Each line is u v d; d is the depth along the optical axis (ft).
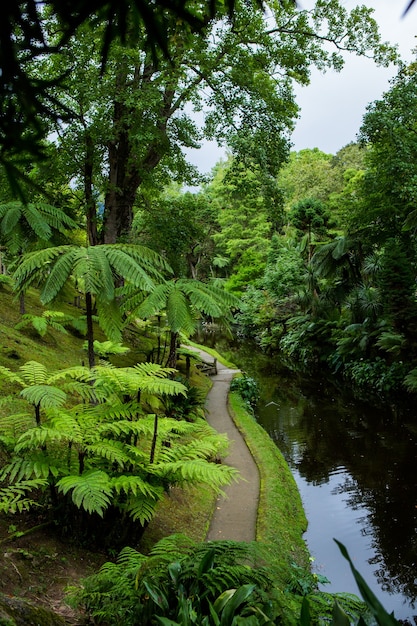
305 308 75.97
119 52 25.27
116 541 13.28
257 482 24.54
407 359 48.34
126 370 15.23
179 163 39.83
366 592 2.16
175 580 8.19
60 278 12.89
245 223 117.39
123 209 39.32
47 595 10.01
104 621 8.77
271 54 37.52
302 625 4.88
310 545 20.76
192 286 19.07
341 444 34.30
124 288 19.34
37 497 13.83
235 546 10.10
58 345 33.30
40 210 13.62
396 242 53.21
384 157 53.16
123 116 31.24
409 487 26.58
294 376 60.13
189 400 31.48
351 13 36.68
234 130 37.83
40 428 12.12
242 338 96.84
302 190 121.29
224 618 6.77
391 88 49.85
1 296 36.88
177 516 18.24
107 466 13.58
